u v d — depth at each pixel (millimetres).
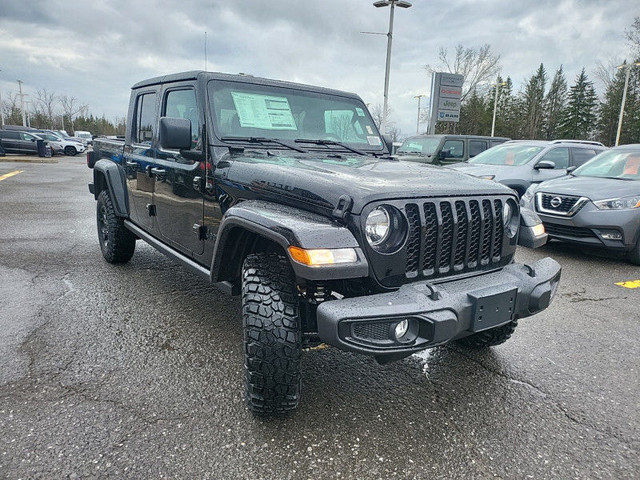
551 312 4223
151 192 4059
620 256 6328
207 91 3250
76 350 3184
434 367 3129
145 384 2781
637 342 3596
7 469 2039
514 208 2783
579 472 2146
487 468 2158
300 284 2471
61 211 9039
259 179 2680
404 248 2283
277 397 2355
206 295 4340
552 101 66750
